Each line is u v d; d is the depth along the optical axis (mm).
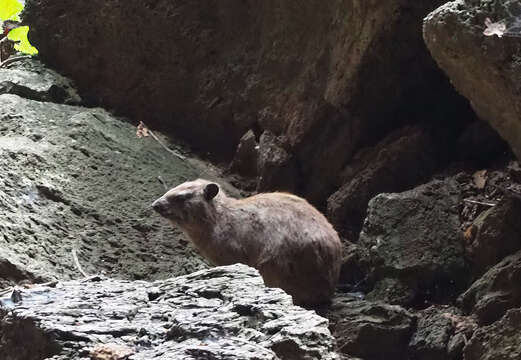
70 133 8305
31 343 3408
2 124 8242
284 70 8469
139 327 3424
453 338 6066
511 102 5426
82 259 6875
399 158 7648
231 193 8312
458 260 6730
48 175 7582
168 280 4129
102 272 6859
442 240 6824
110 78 9445
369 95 7734
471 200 7016
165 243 7355
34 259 6613
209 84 9047
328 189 8250
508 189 6742
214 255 6809
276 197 6980
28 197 7223
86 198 7547
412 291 6746
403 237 6906
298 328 3305
